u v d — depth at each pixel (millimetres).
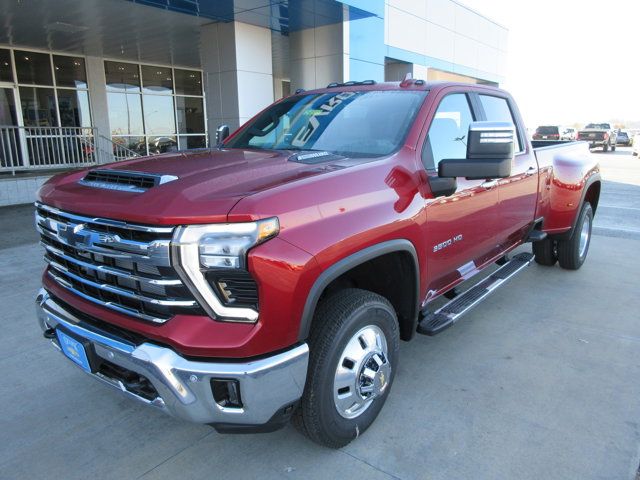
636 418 3123
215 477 2650
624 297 5293
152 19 11250
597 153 34344
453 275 3822
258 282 2146
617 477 2607
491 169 2900
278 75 22094
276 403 2297
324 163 2902
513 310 4922
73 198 2549
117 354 2336
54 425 3107
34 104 14844
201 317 2207
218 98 11867
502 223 4242
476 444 2879
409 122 3328
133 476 2664
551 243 6105
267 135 3859
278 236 2213
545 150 5324
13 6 10055
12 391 3482
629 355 3977
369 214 2637
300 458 2783
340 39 12086
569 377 3633
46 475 2674
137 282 2305
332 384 2598
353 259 2508
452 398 3357
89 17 10984
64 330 2639
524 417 3141
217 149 3725
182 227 2121
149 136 17969
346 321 2592
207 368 2154
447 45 22188
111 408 3295
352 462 2742
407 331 3268
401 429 3021
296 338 2309
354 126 3477
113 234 2312
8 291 5391
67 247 2658
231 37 11336
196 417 2230
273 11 10672
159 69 17953
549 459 2750
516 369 3752
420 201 3041
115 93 16797
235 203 2162
